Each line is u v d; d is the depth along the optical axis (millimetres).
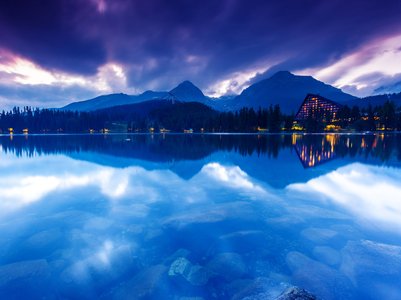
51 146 42469
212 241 5773
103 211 8039
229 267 4594
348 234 5863
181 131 172625
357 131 101438
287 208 7938
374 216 7250
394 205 8297
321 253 4988
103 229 6426
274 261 4887
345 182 11797
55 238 5848
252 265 4770
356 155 22234
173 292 4000
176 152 29547
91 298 3936
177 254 5195
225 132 130750
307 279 4133
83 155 26594
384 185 11094
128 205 8648
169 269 4590
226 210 7633
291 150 29047
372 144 35812
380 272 4191
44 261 4789
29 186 11742
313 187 10922
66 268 4621
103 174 14883
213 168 16734
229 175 14141
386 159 19281
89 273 4512
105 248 5418
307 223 6684
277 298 3477
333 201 8820
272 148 32625
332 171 14562
